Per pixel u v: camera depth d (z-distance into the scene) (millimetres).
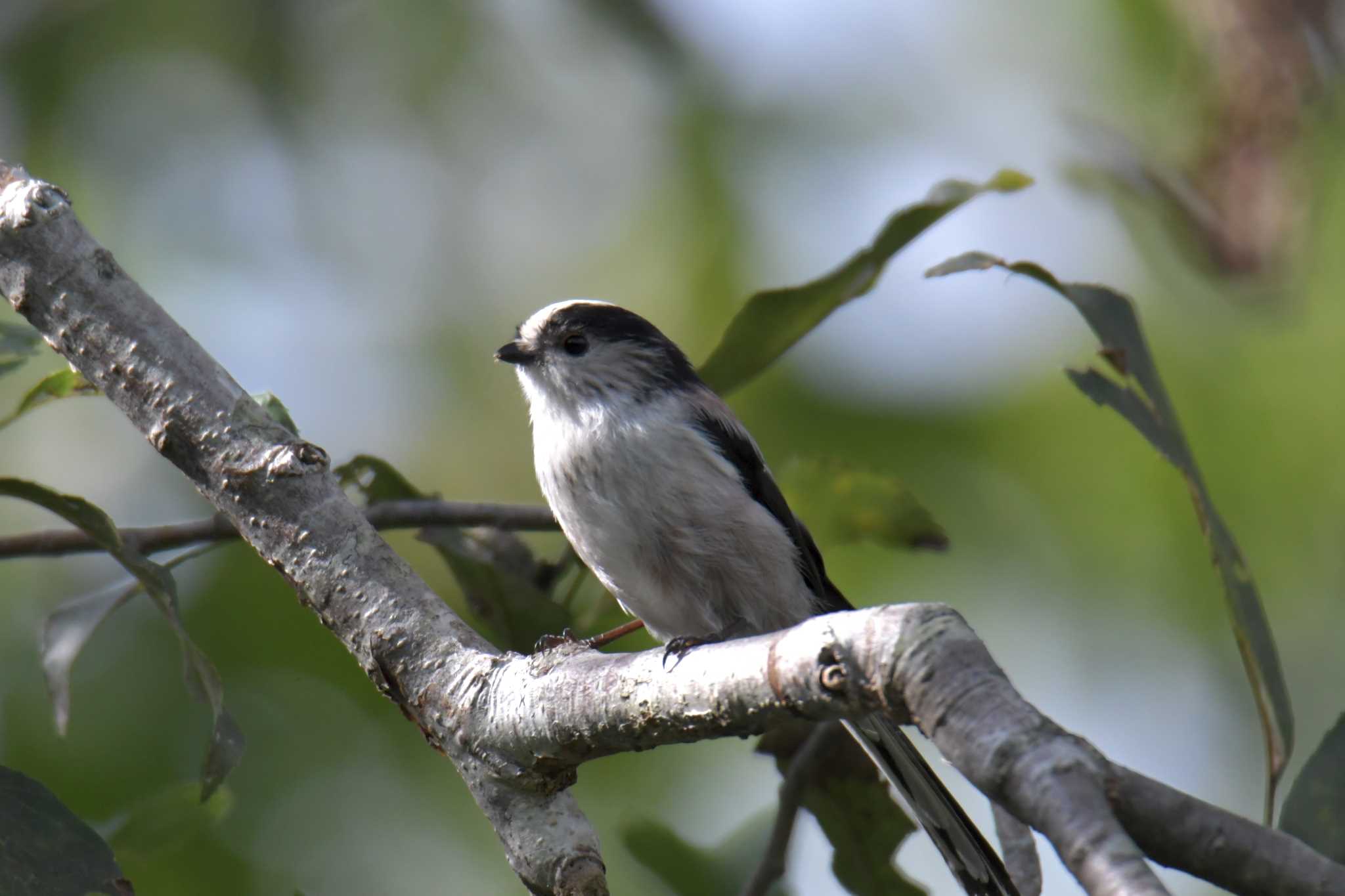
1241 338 10117
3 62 11000
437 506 8047
